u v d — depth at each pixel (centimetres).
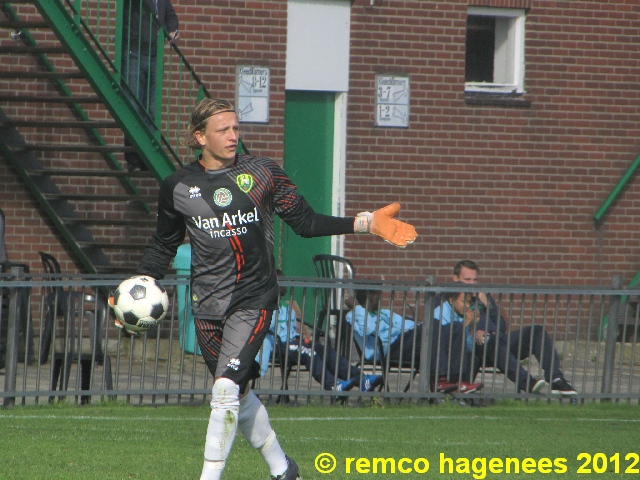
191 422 2898
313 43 4872
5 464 2152
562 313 5072
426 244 5003
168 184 1839
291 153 4922
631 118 5238
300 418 3030
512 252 5097
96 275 3150
